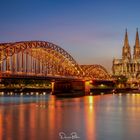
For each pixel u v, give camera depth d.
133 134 82.69
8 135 78.81
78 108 153.25
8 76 180.75
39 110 140.88
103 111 139.25
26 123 97.88
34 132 82.94
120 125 96.81
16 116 115.94
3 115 119.19
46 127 90.75
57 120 106.06
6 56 192.75
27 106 165.50
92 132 84.69
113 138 78.00
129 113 131.12
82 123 99.94
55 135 79.75
